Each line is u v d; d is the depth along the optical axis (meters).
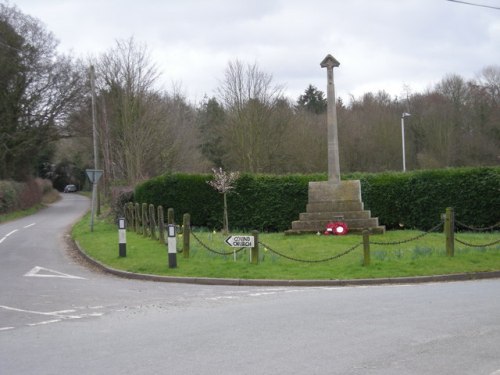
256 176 26.48
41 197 59.81
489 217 23.11
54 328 8.82
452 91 58.28
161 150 42.28
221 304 10.59
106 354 7.08
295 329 8.09
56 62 51.03
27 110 49.88
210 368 6.32
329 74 22.56
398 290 11.74
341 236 20.67
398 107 61.47
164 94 47.19
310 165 49.59
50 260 19.06
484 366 6.21
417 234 21.11
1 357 7.12
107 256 18.03
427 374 5.97
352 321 8.54
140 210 28.08
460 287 11.98
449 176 23.94
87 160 61.16
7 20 47.91
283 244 18.95
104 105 40.53
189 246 17.20
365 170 54.72
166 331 8.26
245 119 45.81
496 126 55.88
